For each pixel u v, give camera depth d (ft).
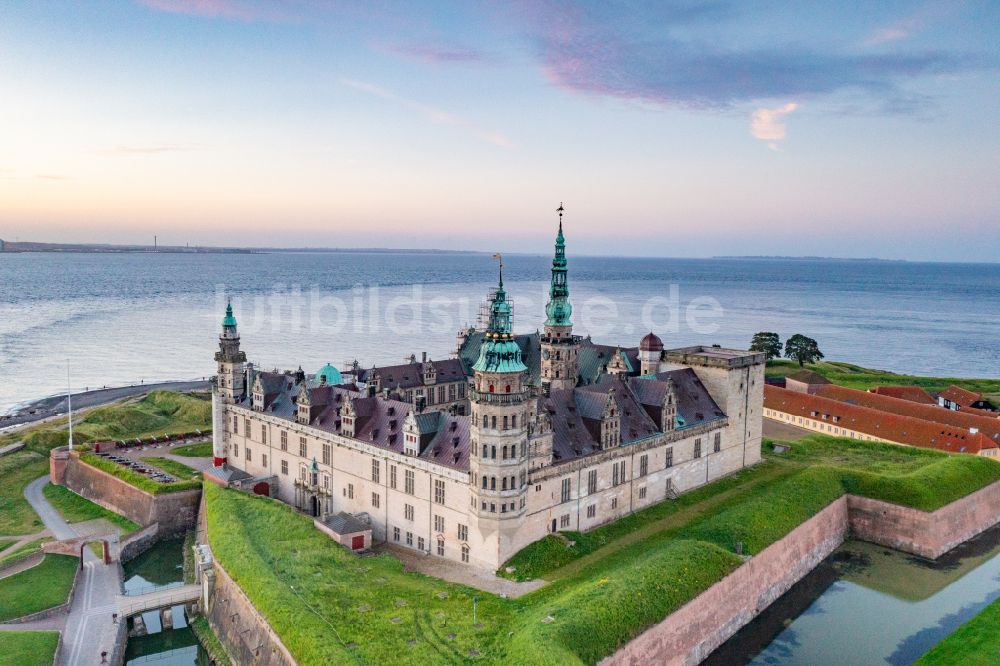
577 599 278.26
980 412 621.72
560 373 468.75
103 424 593.42
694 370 464.24
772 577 347.77
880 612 341.00
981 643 292.20
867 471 450.71
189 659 308.60
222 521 365.20
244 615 290.56
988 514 439.63
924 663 281.54
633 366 508.94
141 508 422.82
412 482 353.31
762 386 479.41
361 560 329.72
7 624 296.92
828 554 400.26
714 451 440.45
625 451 375.04
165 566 388.16
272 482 439.22
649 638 274.16
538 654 238.48
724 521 359.66
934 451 497.46
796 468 469.57
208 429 575.38
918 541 399.44
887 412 565.94
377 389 437.99
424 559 341.41
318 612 276.82
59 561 358.23
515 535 320.70
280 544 340.39
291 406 435.94
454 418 353.10
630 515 381.40
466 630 265.95
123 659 295.48
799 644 314.35
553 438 347.77
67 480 481.46
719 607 310.24
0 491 471.62
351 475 389.60
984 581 371.35
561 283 470.80
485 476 312.29
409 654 249.14
